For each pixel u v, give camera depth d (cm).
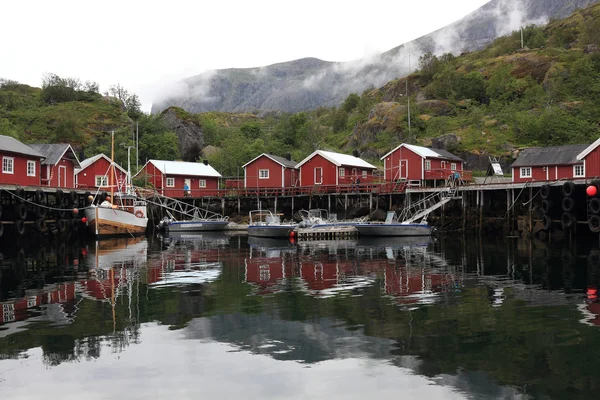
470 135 7075
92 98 9931
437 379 935
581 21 11456
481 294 1681
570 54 9112
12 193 3466
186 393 884
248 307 1507
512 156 6344
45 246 3447
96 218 4041
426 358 1041
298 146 9738
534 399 851
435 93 9575
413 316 1380
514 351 1077
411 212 4800
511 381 922
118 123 8950
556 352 1069
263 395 876
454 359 1036
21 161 3897
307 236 4144
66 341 1170
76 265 2450
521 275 2067
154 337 1198
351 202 5478
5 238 3850
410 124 8275
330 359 1044
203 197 5838
